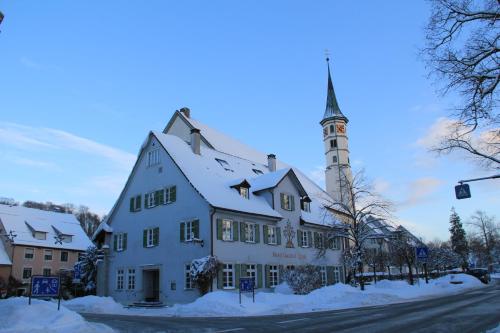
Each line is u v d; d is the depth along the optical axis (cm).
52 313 1614
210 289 3103
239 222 3503
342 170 6016
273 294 3009
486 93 1404
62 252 6519
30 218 6581
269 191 3981
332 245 4616
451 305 2186
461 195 1811
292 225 4116
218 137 5206
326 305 2678
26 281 5969
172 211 3572
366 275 5703
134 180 4066
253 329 1499
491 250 8731
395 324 1454
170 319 2128
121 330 1581
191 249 3328
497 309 1889
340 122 7056
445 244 9450
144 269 3694
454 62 1421
